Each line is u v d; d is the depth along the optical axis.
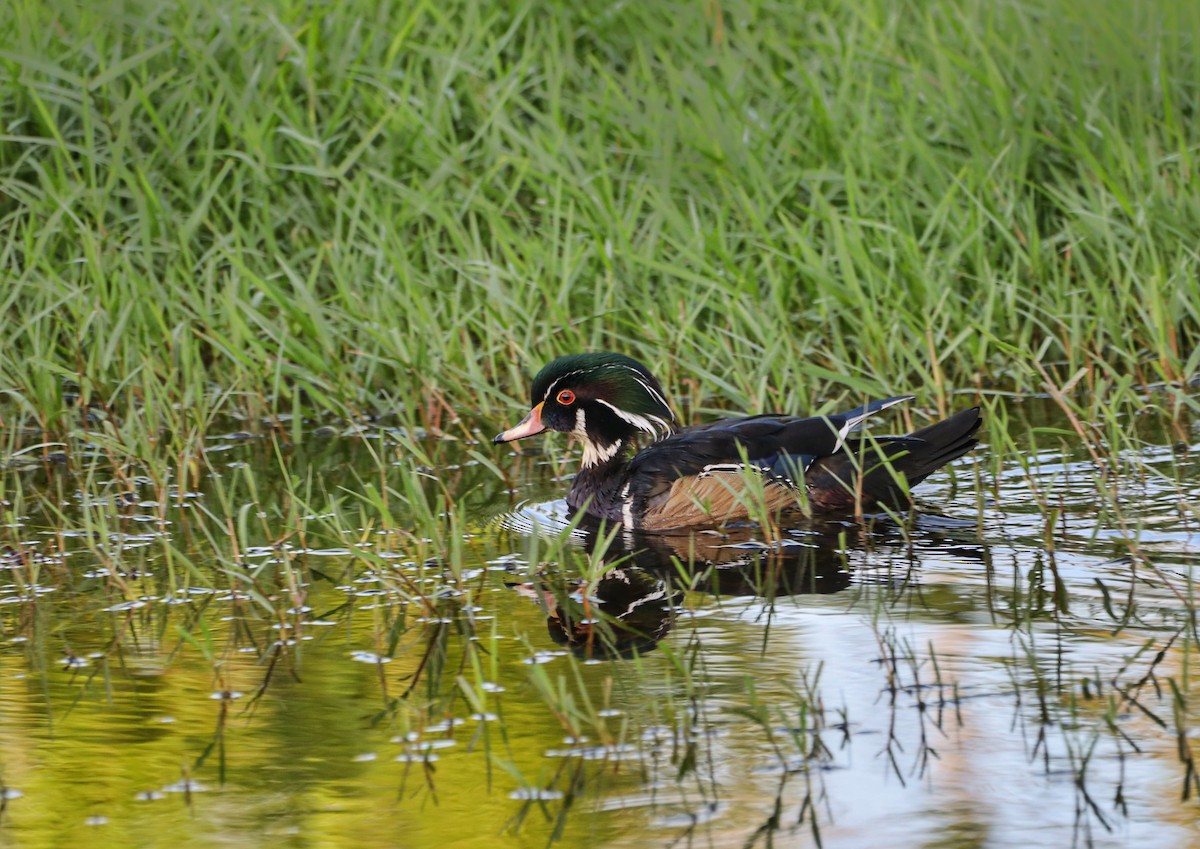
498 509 11.98
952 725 7.68
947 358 14.98
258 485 12.48
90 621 9.52
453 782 7.27
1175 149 17.02
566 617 9.39
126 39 17.97
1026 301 14.89
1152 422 13.12
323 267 16.20
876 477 11.67
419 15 18.88
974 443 11.61
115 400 14.28
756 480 11.23
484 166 17.11
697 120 17.20
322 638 9.13
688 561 10.59
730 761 7.39
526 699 8.16
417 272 15.48
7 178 16.31
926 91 17.31
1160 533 10.52
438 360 14.40
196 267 15.61
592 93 18.42
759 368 13.84
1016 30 18.52
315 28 17.47
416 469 11.55
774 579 10.05
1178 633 8.74
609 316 14.96
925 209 16.30
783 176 16.48
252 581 10.00
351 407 14.35
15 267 15.26
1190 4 18.92
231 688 8.41
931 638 8.78
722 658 8.59
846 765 7.32
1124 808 6.86
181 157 16.52
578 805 7.02
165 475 12.03
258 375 14.30
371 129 17.17
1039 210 16.62
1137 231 15.31
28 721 8.02
